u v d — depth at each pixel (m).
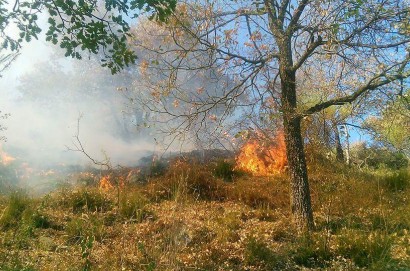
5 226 6.52
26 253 5.41
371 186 9.86
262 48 7.66
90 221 6.66
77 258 5.30
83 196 7.99
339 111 7.82
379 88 6.77
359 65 6.79
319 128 8.08
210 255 5.69
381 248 5.82
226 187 9.38
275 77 7.82
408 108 6.80
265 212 8.16
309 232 6.59
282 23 7.67
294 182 7.31
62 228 6.74
